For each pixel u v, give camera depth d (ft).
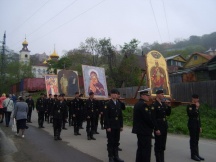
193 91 76.38
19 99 42.06
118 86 130.82
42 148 33.40
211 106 70.90
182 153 32.30
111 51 140.97
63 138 41.47
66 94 68.95
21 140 38.83
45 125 58.95
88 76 60.39
